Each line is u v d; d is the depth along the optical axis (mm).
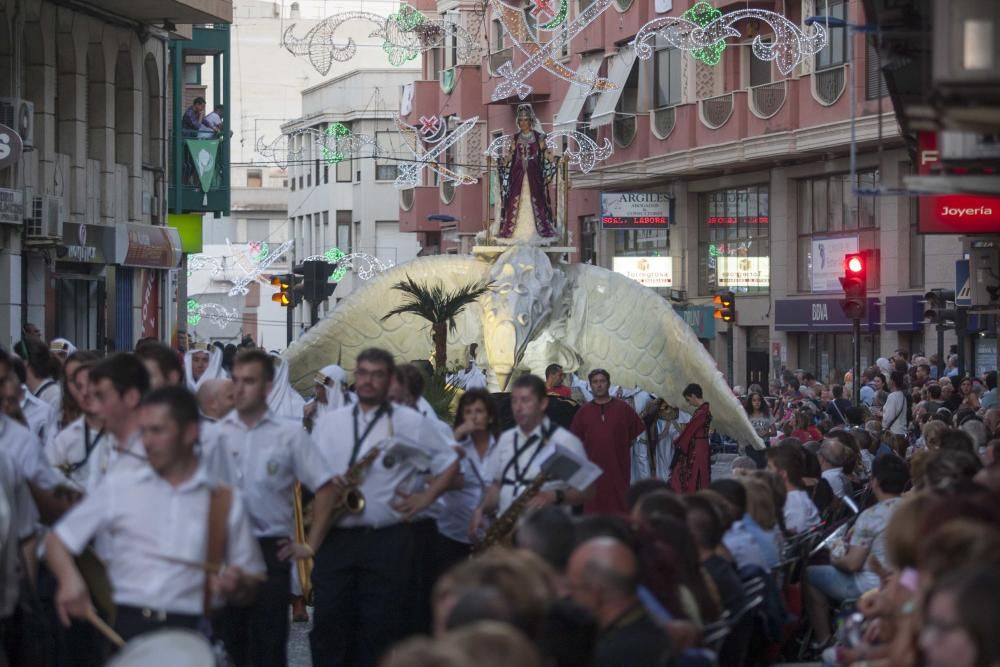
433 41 87125
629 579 8938
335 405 20906
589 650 7680
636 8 70375
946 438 19000
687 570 11148
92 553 12008
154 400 11320
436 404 23562
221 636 14938
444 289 30000
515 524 15438
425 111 89312
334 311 29531
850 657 11094
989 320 40344
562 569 9984
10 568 12125
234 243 144250
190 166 61531
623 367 29469
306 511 17141
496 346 28547
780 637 14164
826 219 60906
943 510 9742
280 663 14953
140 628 11258
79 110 47844
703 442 27703
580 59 76312
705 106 65250
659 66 69625
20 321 43125
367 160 126125
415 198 92500
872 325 57281
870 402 43156
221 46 62812
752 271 65750
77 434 14523
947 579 7328
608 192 70938
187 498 11438
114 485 11422
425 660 6004
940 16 11406
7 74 43375
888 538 10656
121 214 51781
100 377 12562
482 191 85938
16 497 12891
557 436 16156
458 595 7500
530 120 31047
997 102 11570
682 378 28750
